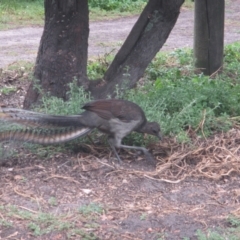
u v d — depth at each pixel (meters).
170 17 13.70
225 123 12.88
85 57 13.61
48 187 10.33
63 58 13.34
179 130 12.16
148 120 12.02
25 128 10.52
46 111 12.11
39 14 33.19
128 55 13.78
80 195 10.11
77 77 13.47
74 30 13.29
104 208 9.64
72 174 10.80
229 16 34.53
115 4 36.31
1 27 29.84
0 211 9.45
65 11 13.19
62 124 10.55
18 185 10.37
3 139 10.49
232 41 26.48
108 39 26.98
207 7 17.55
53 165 11.09
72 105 12.05
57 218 9.27
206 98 13.53
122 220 9.34
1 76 18.09
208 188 10.51
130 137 11.83
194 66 18.14
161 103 12.79
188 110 12.55
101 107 10.80
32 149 11.54
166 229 9.12
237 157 11.43
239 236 8.85
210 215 9.57
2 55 22.75
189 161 11.41
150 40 13.74
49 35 13.35
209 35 17.75
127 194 10.20
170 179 10.76
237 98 14.29
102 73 17.94
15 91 16.62
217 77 16.56
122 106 10.93
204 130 12.52
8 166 11.09
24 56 22.55
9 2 30.70
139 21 13.75
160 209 9.73
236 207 9.86
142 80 17.11
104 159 11.36
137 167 11.13
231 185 10.64
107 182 10.56
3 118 10.28
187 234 8.98
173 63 19.42
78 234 8.84
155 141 11.82
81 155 11.46
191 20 33.41
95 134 11.81
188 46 24.45
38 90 13.45
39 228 8.96
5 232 8.91
